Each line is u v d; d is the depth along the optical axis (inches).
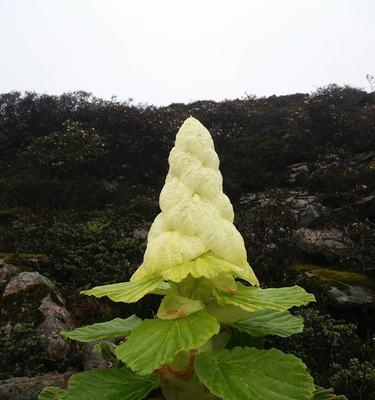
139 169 504.7
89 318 248.2
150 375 71.2
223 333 73.5
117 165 502.0
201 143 71.0
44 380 174.9
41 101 622.2
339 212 330.3
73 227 368.5
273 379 60.7
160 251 65.1
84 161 487.5
